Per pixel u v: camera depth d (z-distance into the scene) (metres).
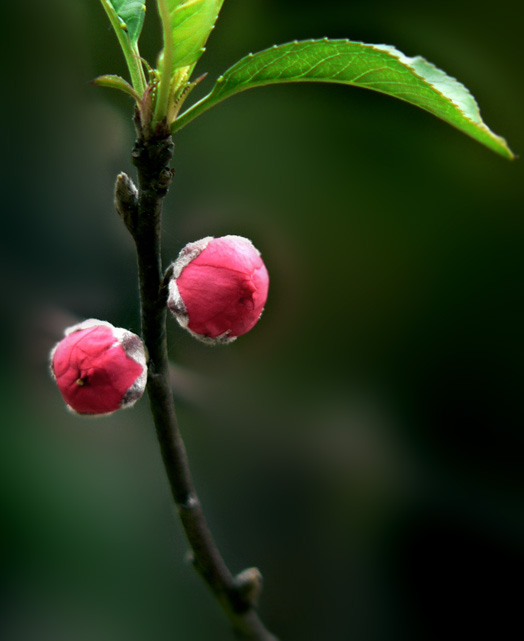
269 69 0.30
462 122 0.30
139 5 0.30
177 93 0.30
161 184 0.30
